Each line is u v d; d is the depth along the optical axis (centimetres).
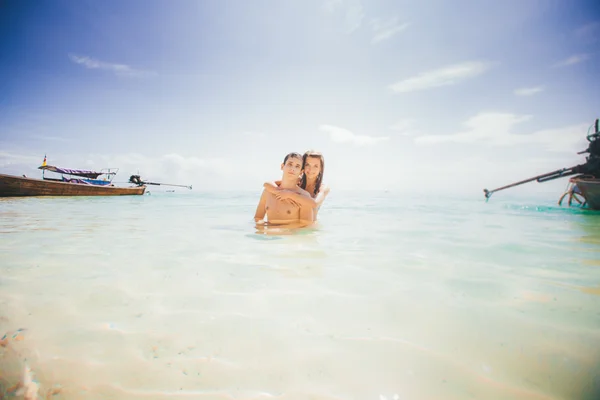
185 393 97
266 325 139
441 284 192
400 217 606
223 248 293
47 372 105
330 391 98
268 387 100
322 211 762
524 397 93
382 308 155
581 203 968
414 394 96
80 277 203
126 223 477
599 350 116
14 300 164
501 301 164
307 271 218
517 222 526
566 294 173
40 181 1312
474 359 112
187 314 149
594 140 943
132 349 119
